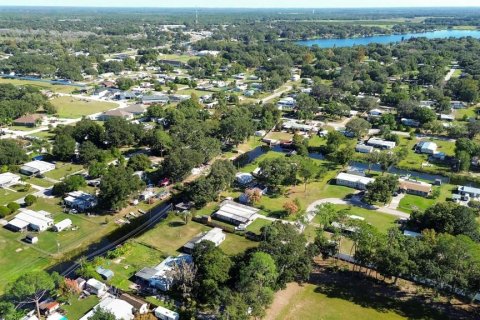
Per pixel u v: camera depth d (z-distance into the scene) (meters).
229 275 101.50
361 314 97.69
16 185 161.38
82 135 197.25
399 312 98.69
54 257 119.12
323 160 193.88
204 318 95.00
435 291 102.81
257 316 90.44
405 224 135.38
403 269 99.44
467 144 187.75
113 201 141.12
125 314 93.56
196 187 147.75
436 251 100.88
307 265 105.69
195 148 181.50
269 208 146.38
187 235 131.00
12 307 89.50
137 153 197.00
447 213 125.81
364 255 105.69
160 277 106.50
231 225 136.00
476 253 101.81
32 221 132.38
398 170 182.88
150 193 155.75
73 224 135.88
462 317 97.25
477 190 156.38
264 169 159.50
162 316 94.56
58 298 98.75
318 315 96.88
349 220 118.44
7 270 112.25
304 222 127.06
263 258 97.19
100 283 103.31
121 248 119.88
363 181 162.12
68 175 170.88
